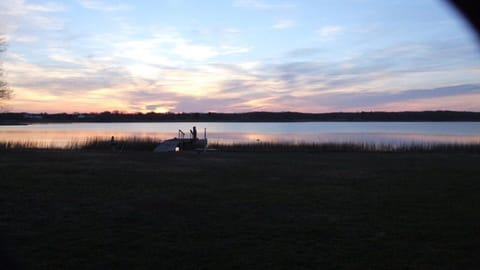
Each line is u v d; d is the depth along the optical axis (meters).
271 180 14.36
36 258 6.17
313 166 19.20
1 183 13.02
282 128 119.69
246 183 13.64
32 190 11.91
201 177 15.04
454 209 9.59
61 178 14.32
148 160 21.86
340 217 8.86
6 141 36.16
